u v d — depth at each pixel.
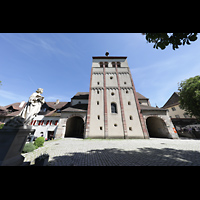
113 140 11.79
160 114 15.16
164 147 7.59
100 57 21.61
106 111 15.14
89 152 6.28
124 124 14.17
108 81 18.34
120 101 16.08
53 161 4.49
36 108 4.62
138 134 13.66
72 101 21.75
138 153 5.93
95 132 13.73
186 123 19.55
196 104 15.23
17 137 3.30
